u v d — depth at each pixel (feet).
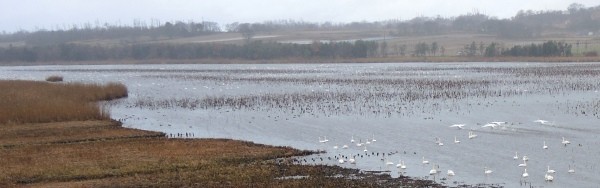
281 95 296.71
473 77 384.27
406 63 648.38
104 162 145.79
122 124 218.18
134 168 138.51
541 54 644.27
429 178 125.80
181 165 140.97
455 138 167.02
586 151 147.74
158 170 137.08
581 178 123.54
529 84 322.75
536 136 169.37
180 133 196.54
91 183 126.82
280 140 178.19
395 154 151.53
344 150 158.81
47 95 281.95
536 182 121.39
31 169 139.33
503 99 259.39
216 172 133.59
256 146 163.73
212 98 293.84
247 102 271.90
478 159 142.82
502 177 125.59
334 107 245.86
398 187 118.32
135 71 602.85
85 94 297.53
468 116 213.46
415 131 184.85
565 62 561.43
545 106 232.12
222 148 160.76
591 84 311.68
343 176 128.36
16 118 212.64
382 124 200.54
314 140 176.04
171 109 258.78
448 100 260.21
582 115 205.36
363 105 249.55
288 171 133.80
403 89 310.86
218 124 213.25
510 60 623.77
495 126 187.11
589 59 577.43
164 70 607.78
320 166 138.51
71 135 188.55
